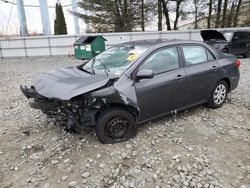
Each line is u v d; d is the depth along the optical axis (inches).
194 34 723.4
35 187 115.3
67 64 559.8
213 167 127.0
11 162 135.3
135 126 154.6
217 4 1078.4
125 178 119.4
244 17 1119.6
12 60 671.1
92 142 150.8
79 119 139.6
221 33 506.0
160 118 176.7
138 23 1080.8
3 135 167.5
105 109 144.0
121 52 172.6
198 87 181.2
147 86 151.6
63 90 135.4
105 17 1060.5
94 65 172.2
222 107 208.4
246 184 114.8
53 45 746.8
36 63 591.2
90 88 134.6
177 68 169.3
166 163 130.6
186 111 198.5
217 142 151.8
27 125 181.8
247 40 544.7
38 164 132.3
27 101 245.9
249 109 206.5
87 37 626.2
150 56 157.8
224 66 197.2
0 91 299.3
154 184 115.5
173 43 172.4
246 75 350.3
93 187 114.1
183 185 114.5
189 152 140.6
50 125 179.3
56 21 975.6
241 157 136.0
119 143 149.1
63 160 134.6
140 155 137.5
